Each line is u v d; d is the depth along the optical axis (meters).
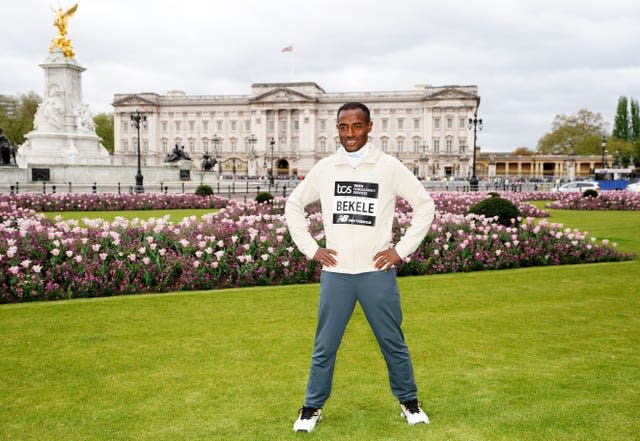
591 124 134.00
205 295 10.45
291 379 6.18
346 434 4.85
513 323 8.42
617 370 6.38
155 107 135.25
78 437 4.89
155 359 6.85
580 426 4.95
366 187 4.85
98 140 49.41
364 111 4.84
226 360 6.81
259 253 12.26
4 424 5.15
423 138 125.94
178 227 13.47
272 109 130.38
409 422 5.02
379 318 4.90
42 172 43.31
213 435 4.88
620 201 33.78
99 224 13.26
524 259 14.02
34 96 120.00
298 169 130.12
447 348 7.21
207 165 62.62
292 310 9.27
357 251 4.83
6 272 10.38
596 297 10.24
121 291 10.70
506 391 5.76
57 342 7.53
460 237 14.02
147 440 4.81
